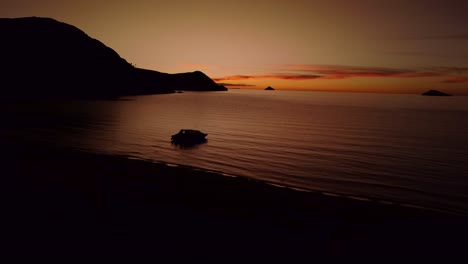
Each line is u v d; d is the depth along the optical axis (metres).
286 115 85.25
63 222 11.29
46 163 19.67
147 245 9.93
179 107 101.88
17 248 9.49
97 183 15.83
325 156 32.69
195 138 38.09
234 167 26.73
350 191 21.12
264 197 14.77
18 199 13.34
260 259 9.46
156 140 37.97
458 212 17.80
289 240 10.70
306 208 13.60
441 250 10.44
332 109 118.31
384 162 30.41
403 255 10.05
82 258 9.06
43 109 75.88
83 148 30.88
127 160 21.53
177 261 9.12
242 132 49.56
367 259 9.73
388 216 13.09
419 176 25.31
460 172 26.83
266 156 31.69
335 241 10.80
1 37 168.25
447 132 55.19
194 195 14.64
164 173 18.22
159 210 12.71
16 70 149.75
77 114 67.38
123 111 80.31
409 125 66.69
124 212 12.36
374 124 67.25
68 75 173.00
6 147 24.78
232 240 10.51
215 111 90.38
